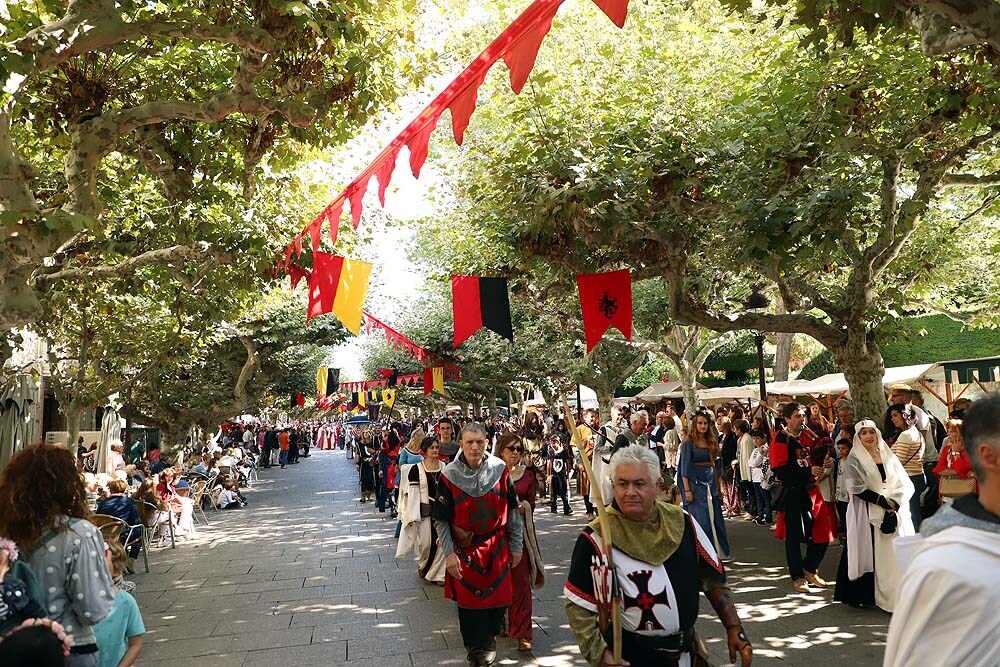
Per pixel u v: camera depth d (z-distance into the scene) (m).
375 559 10.91
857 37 8.80
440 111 4.31
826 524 8.02
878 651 5.90
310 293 8.67
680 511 3.11
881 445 6.91
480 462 5.77
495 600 5.62
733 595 7.81
